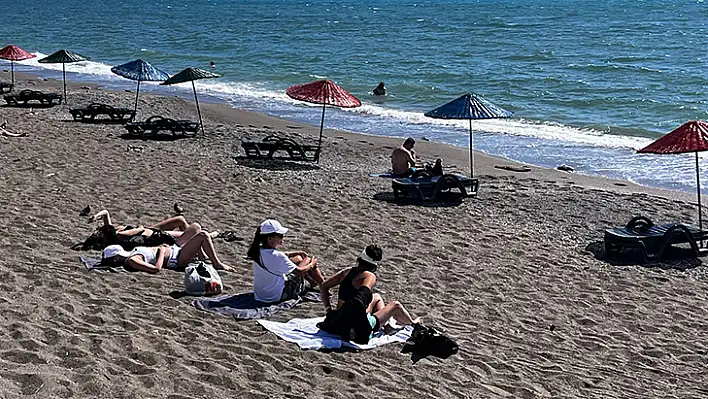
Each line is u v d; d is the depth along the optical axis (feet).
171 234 39.37
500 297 37.68
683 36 257.34
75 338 26.32
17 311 28.50
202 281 33.27
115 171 58.39
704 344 33.83
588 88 134.10
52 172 56.44
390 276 39.37
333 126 96.73
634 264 44.45
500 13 463.83
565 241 48.16
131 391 22.52
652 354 32.45
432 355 29.32
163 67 175.01
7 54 101.91
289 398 23.66
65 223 43.65
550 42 237.45
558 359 30.99
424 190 55.98
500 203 56.44
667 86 135.95
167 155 66.03
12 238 39.32
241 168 62.54
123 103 100.42
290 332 29.73
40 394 21.62
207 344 27.76
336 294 35.09
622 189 65.31
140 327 28.58
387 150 78.28
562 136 91.20
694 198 62.54
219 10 535.60
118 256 35.96
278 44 233.14
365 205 53.93
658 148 46.98
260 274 32.91
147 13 471.62
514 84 139.74
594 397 27.40
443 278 39.75
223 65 175.63
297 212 50.78
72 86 128.06
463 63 176.76
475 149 83.56
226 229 45.70
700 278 42.63
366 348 29.19
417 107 117.39
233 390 24.03
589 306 37.52
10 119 80.33
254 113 103.91
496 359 29.71
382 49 214.69
